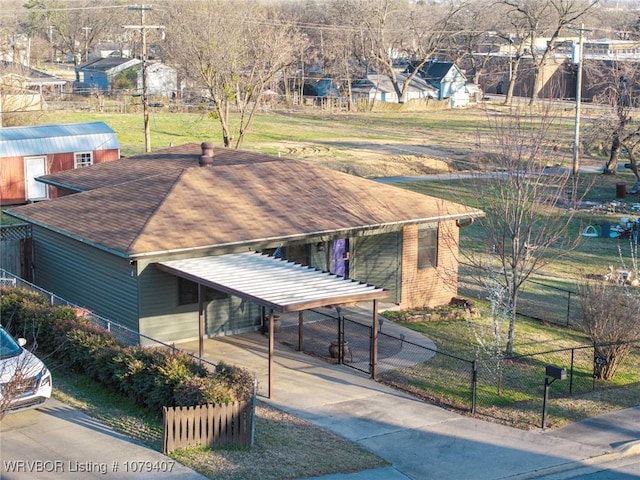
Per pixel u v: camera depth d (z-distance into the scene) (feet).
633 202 160.86
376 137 238.07
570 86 303.07
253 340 75.66
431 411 60.64
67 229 78.02
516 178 72.74
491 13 364.79
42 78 280.92
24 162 135.54
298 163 93.45
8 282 83.97
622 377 70.95
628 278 101.91
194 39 193.47
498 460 53.11
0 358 56.03
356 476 48.98
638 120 207.41
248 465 48.80
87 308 79.97
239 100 219.00
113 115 252.83
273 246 77.15
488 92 374.63
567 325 85.61
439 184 167.73
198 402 51.65
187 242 72.43
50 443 50.83
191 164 96.17
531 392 65.82
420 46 328.70
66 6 447.42
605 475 52.01
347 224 81.10
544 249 73.46
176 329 74.49
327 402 61.11
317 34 340.18
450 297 91.40
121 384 57.98
